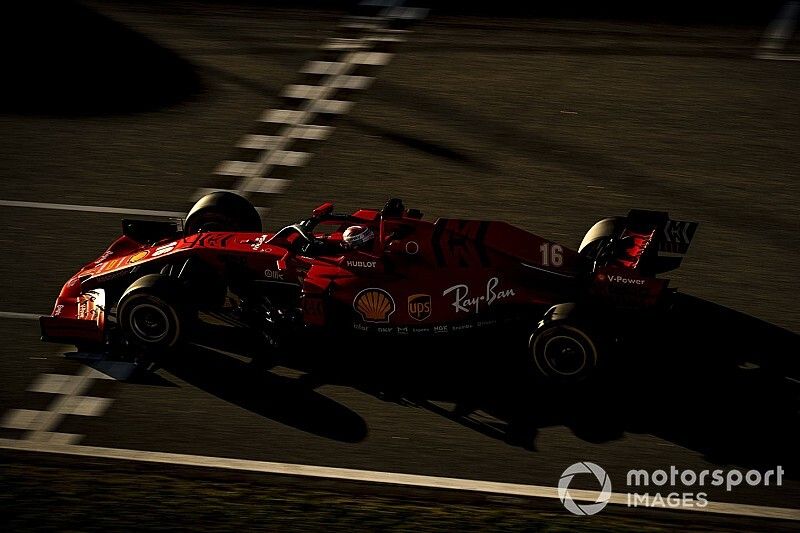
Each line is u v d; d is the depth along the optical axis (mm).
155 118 45438
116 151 42719
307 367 30156
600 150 42719
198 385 29234
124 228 34031
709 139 43562
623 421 27703
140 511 23516
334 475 25625
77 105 46531
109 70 49562
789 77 48750
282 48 52000
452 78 48875
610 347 27859
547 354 28234
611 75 49062
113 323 31516
